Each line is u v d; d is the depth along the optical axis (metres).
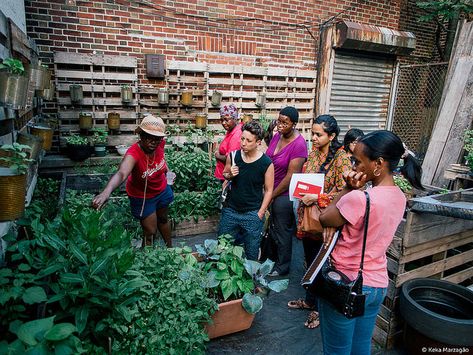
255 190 3.22
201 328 2.51
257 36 6.62
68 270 1.94
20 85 1.96
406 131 9.03
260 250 4.19
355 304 1.65
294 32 6.95
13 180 1.77
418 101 9.11
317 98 7.36
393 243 2.70
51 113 5.41
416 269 2.81
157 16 5.78
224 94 6.50
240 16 6.39
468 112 5.43
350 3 7.38
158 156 3.13
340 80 7.35
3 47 2.34
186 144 6.17
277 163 3.66
